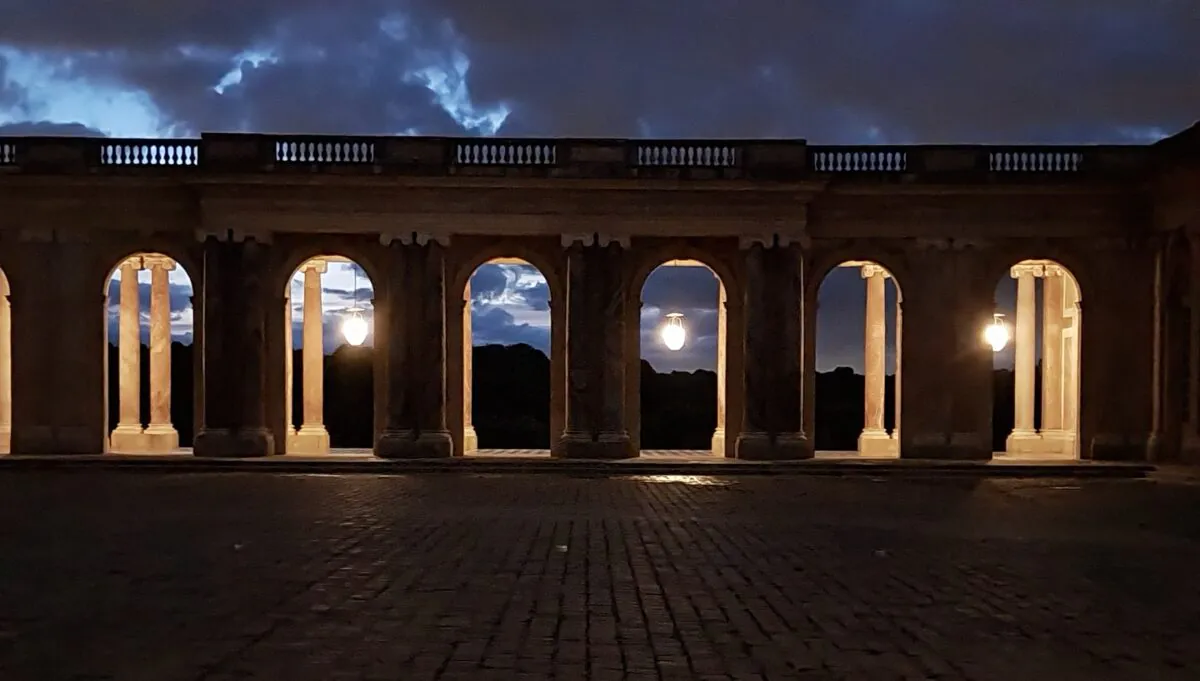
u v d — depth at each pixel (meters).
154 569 17.38
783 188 41.16
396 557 18.70
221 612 14.15
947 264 42.44
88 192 41.78
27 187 41.62
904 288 42.59
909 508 27.70
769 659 11.92
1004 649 12.48
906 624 13.73
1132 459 42.09
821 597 15.42
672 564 18.19
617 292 41.75
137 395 46.59
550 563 18.16
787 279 41.62
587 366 41.72
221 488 32.03
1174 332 41.03
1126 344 42.28
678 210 41.72
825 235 42.59
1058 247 42.38
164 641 12.58
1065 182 41.50
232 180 40.69
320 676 11.12
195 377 42.56
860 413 68.00
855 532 22.64
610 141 41.44
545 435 58.28
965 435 42.47
